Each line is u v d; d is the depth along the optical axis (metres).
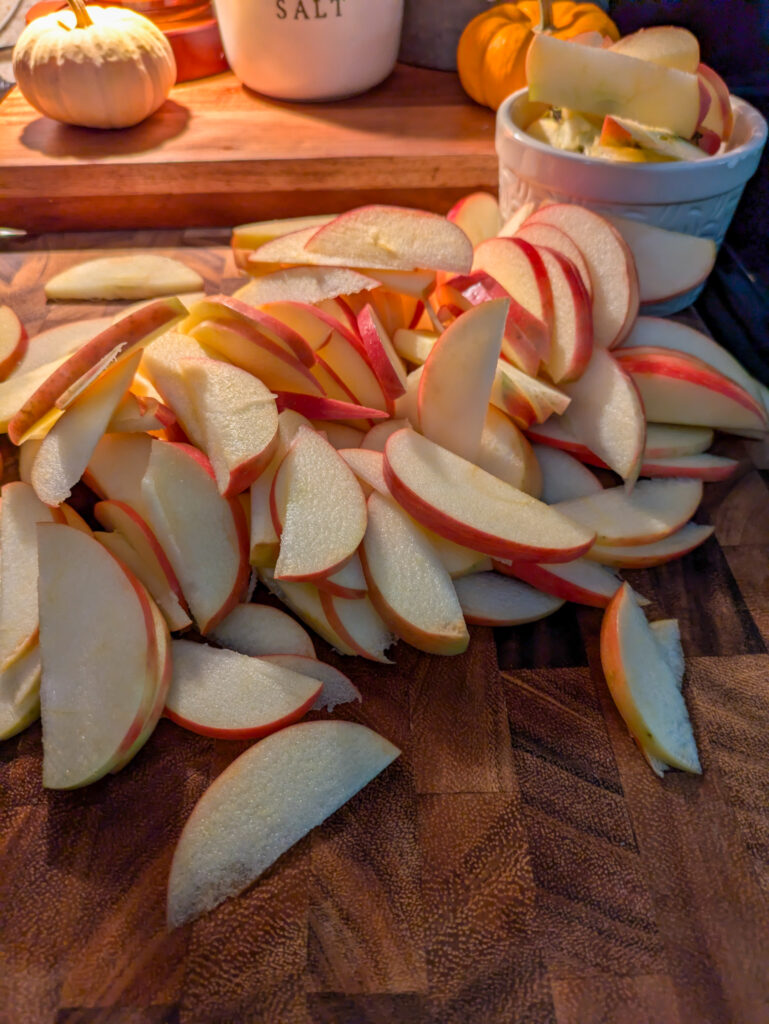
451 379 0.26
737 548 0.26
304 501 0.24
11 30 0.48
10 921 0.18
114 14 0.41
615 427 0.27
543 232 0.31
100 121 0.41
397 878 0.19
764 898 0.19
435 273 0.31
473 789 0.21
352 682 0.23
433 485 0.24
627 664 0.22
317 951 0.18
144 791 0.21
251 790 0.20
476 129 0.42
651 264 0.33
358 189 0.41
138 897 0.19
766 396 0.31
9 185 0.39
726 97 0.33
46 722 0.21
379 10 0.41
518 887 0.19
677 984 0.18
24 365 0.31
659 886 0.19
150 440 0.26
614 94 0.31
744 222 0.38
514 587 0.25
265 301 0.30
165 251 0.39
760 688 0.23
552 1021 0.17
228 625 0.24
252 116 0.43
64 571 0.22
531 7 0.41
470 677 0.23
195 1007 0.17
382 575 0.23
